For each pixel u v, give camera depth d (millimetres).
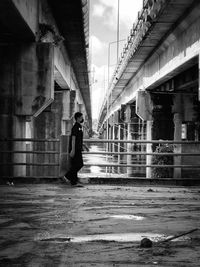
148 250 6086
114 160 47969
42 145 31219
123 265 5293
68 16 20703
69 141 15539
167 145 26266
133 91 36156
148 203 11242
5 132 16750
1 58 16703
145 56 26438
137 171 38875
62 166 16234
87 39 25781
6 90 16719
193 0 15133
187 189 14945
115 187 15156
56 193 13125
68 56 29719
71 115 32312
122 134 59906
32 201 11312
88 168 41375
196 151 25688
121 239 6836
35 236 7035
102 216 9094
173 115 27672
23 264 5316
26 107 16656
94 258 5633
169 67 21031
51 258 5621
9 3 11656
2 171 16531
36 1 16078
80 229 7648
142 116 27812
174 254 5863
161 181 16188
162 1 15797
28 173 28859
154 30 19969
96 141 15742
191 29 16922
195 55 16312
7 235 7113
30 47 16609
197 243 6598
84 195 12734
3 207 10258
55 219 8672
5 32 15555
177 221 8578
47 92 16562
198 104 27047
